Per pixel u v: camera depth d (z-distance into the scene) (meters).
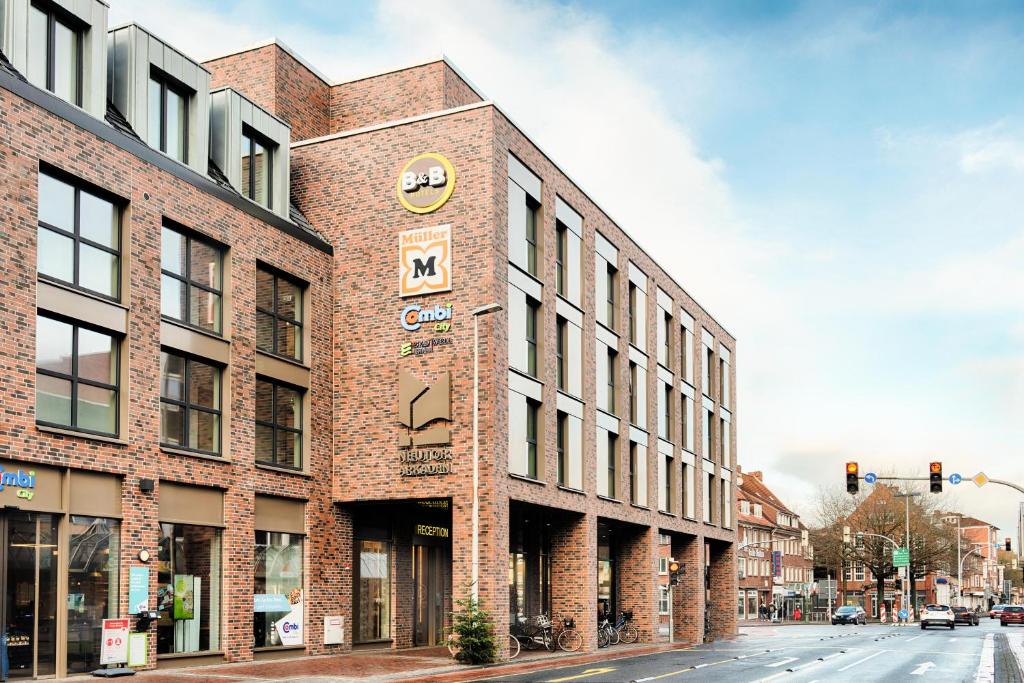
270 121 28.05
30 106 19.56
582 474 33.44
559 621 32.88
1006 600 183.25
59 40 21.42
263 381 26.50
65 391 20.27
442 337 27.75
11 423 18.70
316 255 28.59
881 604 93.06
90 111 21.66
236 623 24.31
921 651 35.81
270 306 27.05
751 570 99.38
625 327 38.16
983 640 46.38
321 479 27.97
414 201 28.59
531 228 31.33
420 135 28.84
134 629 21.28
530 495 29.19
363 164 29.44
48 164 19.97
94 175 21.05
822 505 96.81
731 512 51.09
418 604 31.42
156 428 22.31
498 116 28.41
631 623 38.78
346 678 20.41
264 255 26.44
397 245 28.66
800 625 81.31
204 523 23.80
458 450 27.12
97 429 20.95
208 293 24.72
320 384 28.33
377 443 28.06
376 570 29.81
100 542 20.83
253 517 25.20
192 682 19.30
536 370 30.86
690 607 44.69
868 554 92.31
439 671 22.44
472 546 26.17
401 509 30.67
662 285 42.97
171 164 23.34
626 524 38.12
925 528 92.06
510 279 28.92
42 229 20.02
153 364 22.34
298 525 27.12
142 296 22.16
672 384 43.19
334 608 27.84
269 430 26.56
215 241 24.81
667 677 22.86
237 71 32.41
